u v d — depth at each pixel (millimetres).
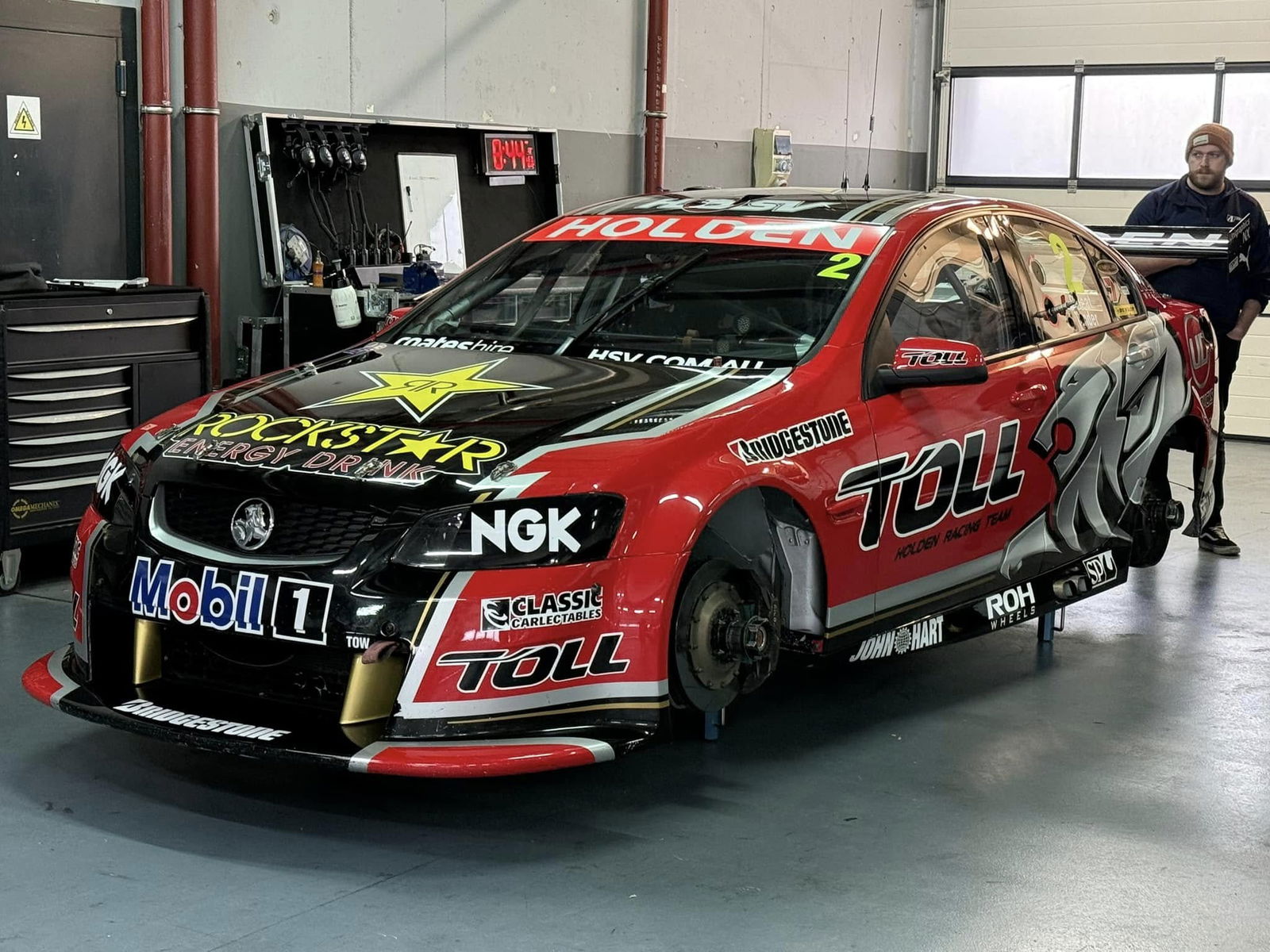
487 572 2754
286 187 6984
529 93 8461
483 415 3061
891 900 2656
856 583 3426
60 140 6027
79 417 4797
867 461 3404
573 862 2785
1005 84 11453
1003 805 3166
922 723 3734
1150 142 10945
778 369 3387
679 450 3000
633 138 9312
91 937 2420
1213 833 3045
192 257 6453
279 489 2855
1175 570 5699
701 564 3088
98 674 3092
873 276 3631
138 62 6277
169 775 3184
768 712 3783
